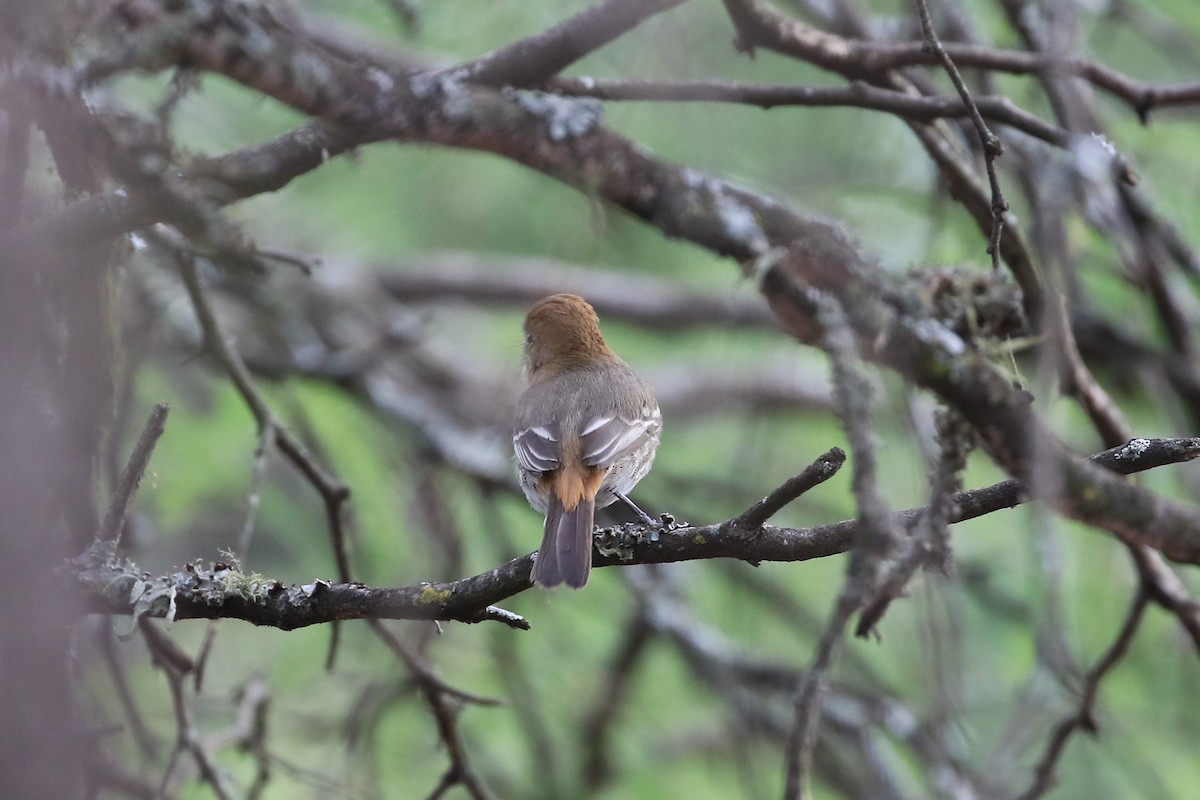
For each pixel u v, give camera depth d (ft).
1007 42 38.40
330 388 44.42
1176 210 38.96
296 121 39.75
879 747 38.50
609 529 23.20
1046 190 27.04
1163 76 41.39
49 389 23.08
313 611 21.26
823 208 37.58
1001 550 42.45
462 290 58.80
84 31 20.10
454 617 21.26
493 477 43.27
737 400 46.14
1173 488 39.27
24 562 19.67
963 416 19.57
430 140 21.83
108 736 33.06
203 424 42.06
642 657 42.86
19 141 20.29
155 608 20.77
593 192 22.36
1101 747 37.73
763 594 41.81
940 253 38.58
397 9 36.52
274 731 40.29
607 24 23.85
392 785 39.40
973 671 39.34
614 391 32.96
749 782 37.37
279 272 44.57
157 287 41.93
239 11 20.17
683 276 54.90
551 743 40.22
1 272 19.88
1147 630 40.60
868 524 17.81
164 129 20.47
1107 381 41.83
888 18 40.42
